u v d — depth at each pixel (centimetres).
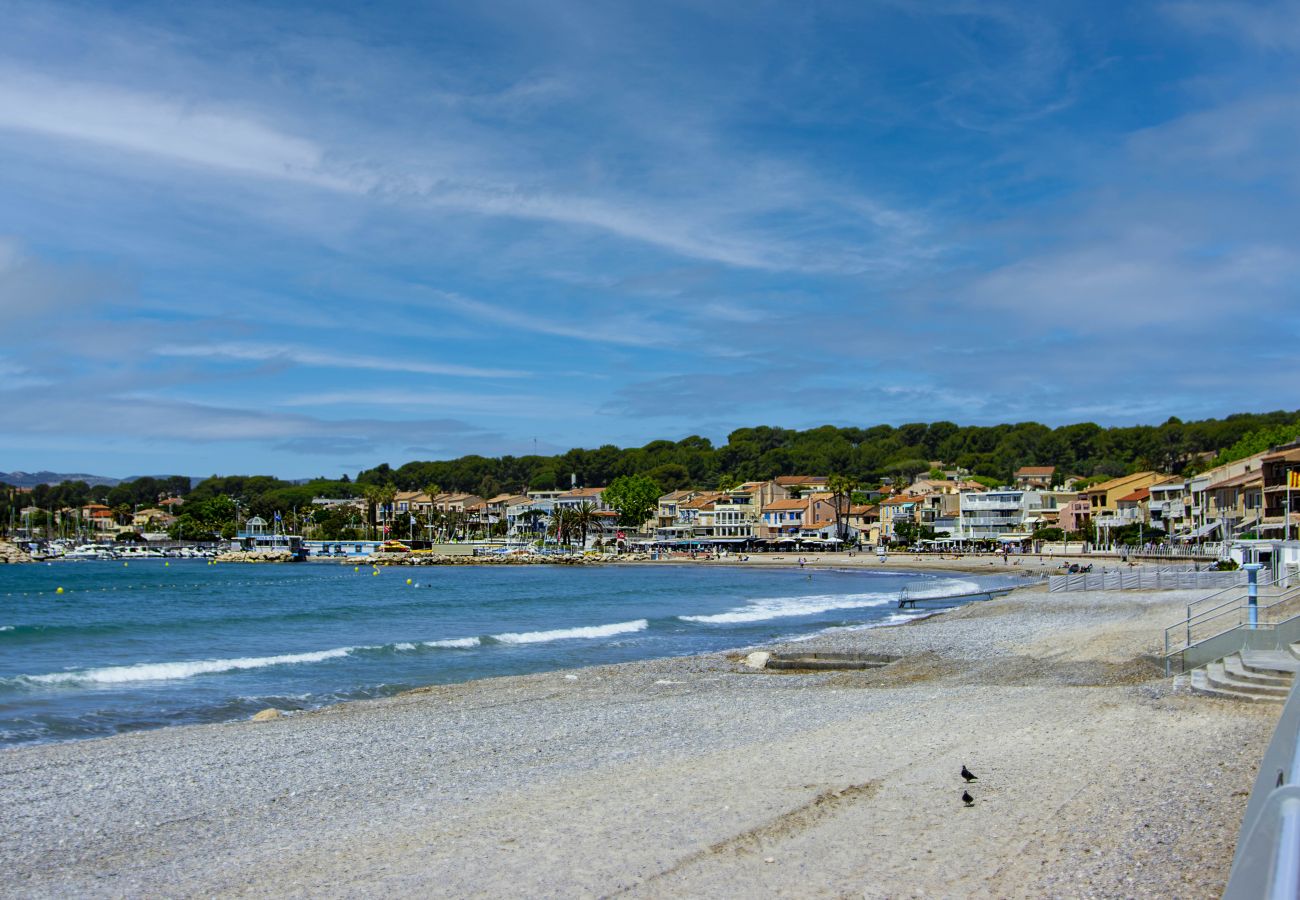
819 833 1223
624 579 12388
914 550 17200
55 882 1202
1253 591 2494
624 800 1451
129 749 2105
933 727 1978
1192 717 1880
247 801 1620
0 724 2625
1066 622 4628
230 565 18962
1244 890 482
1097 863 1046
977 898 973
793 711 2362
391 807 1523
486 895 1051
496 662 4072
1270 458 8444
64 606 7831
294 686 3375
